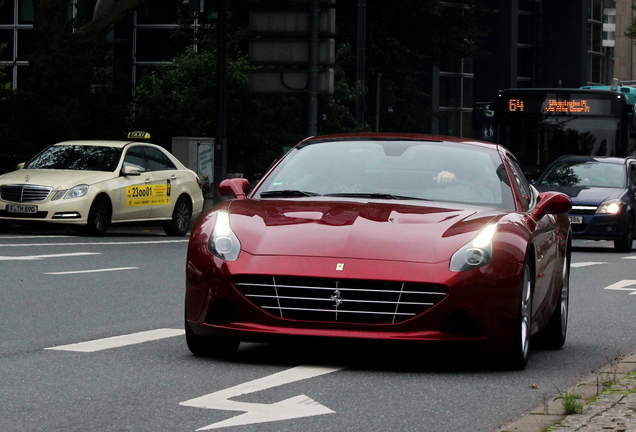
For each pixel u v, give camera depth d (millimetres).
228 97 43469
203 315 10164
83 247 25203
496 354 10195
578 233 30484
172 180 32125
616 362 11172
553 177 32062
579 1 94062
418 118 62031
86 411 8188
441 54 61781
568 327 14570
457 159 11945
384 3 59125
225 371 10008
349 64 48281
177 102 42125
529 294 10656
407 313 9758
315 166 11945
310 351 11312
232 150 44625
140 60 72438
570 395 8844
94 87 38156
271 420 7984
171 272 20109
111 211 29672
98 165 30141
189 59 44438
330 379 9719
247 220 10438
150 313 14438
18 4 70875
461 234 10125
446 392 9328
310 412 8297
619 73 122500
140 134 32688
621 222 30422
